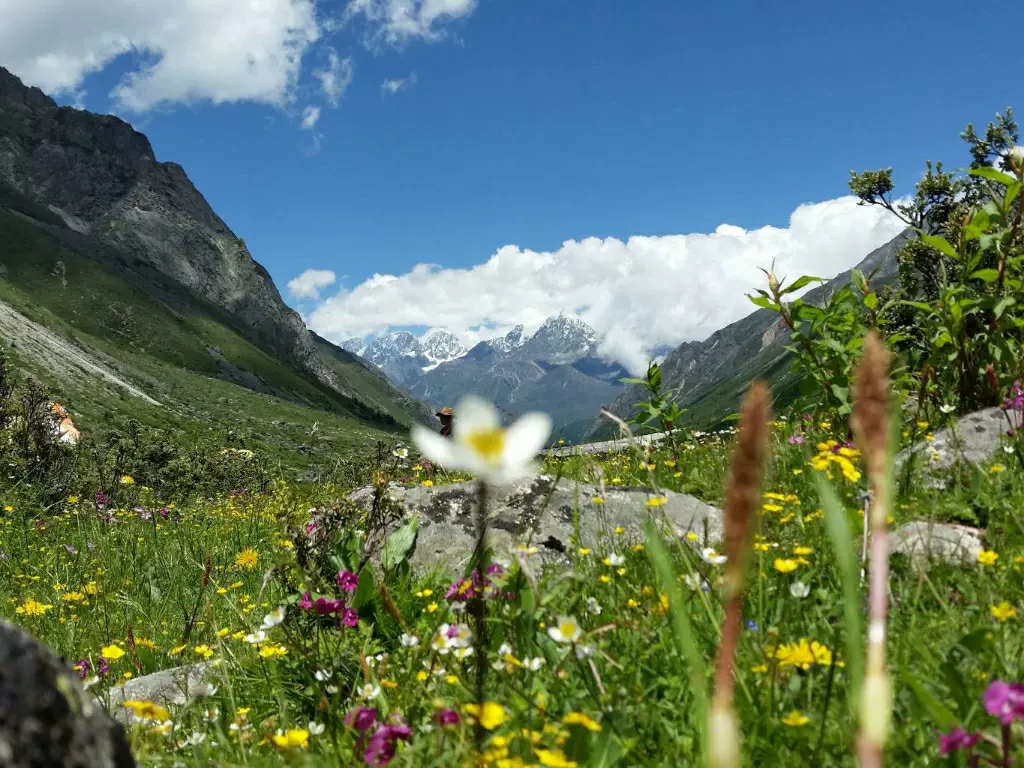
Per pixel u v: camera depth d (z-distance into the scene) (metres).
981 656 0.63
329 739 0.70
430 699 0.70
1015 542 0.92
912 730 0.55
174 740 0.80
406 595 1.09
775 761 0.54
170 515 3.32
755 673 0.64
